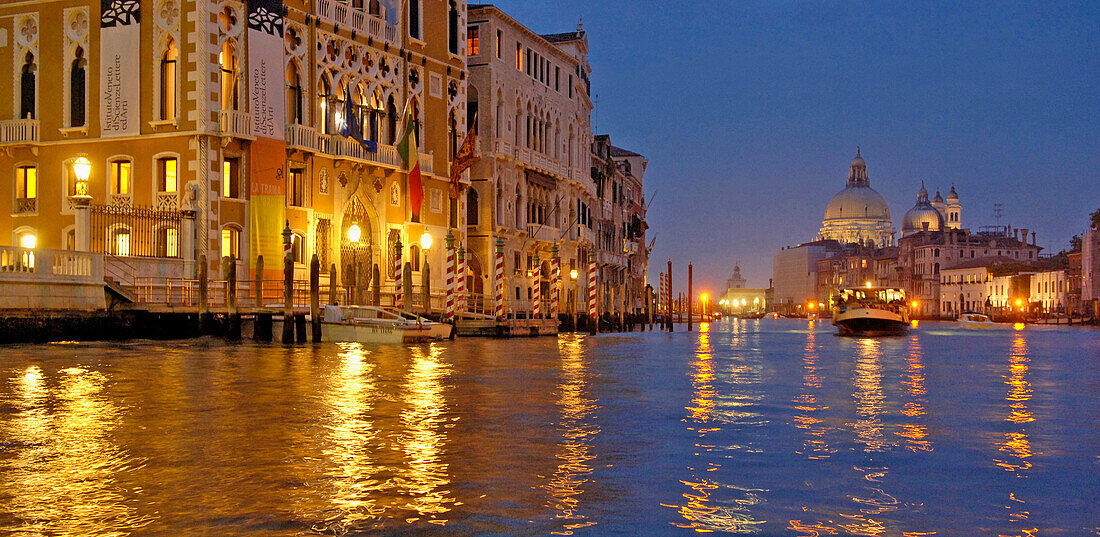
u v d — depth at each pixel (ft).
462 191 169.58
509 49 187.42
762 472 34.96
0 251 90.27
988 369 90.63
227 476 32.83
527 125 196.24
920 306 568.41
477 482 32.45
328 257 137.69
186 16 119.44
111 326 100.48
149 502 29.25
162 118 121.49
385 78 150.61
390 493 30.71
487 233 179.63
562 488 31.81
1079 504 30.58
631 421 47.19
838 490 32.19
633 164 337.72
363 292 129.90
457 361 86.89
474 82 180.86
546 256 205.98
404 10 155.74
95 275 98.94
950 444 41.73
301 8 133.39
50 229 127.34
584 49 231.91
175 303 111.86
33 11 127.95
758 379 74.18
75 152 125.80
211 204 119.55
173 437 40.19
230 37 122.42
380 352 95.81
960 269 532.73
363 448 38.22
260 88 125.39
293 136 129.59
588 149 236.22
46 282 93.40
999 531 27.40
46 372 65.51
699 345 142.92
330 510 28.48
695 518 28.32
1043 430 46.29
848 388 67.26
